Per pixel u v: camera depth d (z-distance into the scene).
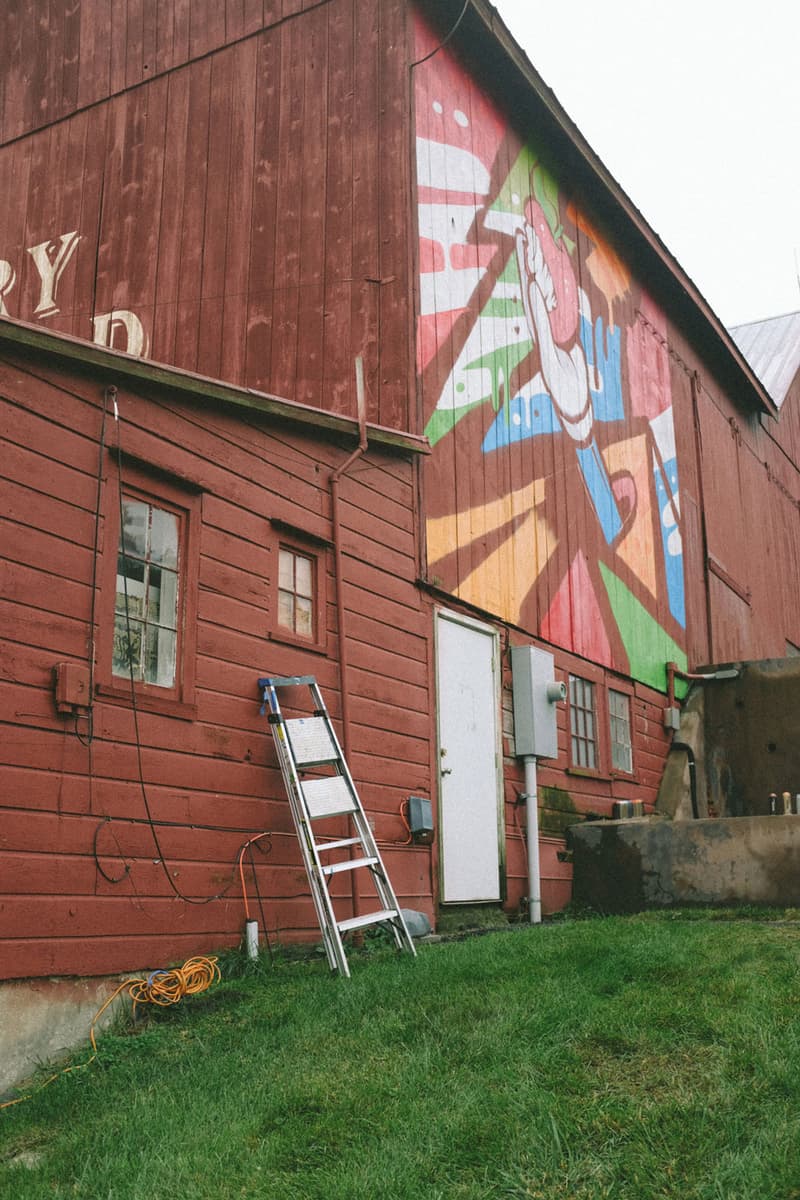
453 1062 4.75
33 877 5.64
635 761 13.23
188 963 6.40
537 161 12.67
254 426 7.76
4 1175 4.12
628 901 9.70
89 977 5.87
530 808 10.27
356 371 9.52
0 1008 5.39
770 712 14.31
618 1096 4.30
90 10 12.72
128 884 6.18
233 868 6.94
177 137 11.69
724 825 9.38
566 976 5.82
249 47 11.42
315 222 10.47
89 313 11.72
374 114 10.40
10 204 12.70
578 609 12.28
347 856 7.99
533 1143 3.95
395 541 9.13
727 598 17.72
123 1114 4.59
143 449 6.75
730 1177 3.65
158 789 6.47
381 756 8.52
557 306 12.79
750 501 19.84
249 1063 4.98
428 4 10.73
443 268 10.45
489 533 10.59
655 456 15.38
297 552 8.09
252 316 10.61
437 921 8.89
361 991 5.77
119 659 6.45
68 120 12.55
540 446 11.90
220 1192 3.80
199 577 7.05
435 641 9.47
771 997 5.26
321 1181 3.83
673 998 5.31
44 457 6.09
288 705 7.64
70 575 6.12
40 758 5.78
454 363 10.40
